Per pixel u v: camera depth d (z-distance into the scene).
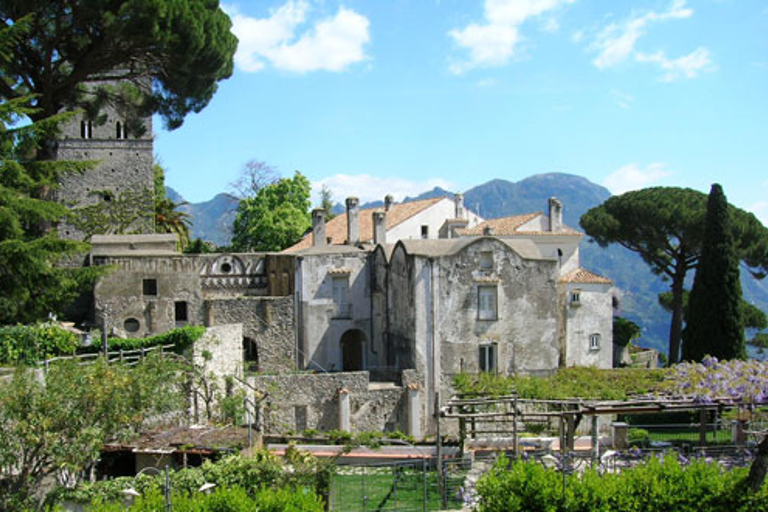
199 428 27.81
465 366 41.78
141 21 37.06
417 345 41.06
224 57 42.81
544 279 42.97
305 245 61.88
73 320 43.41
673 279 57.22
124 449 24.69
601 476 20.11
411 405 40.50
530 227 56.75
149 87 47.97
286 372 43.09
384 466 27.80
